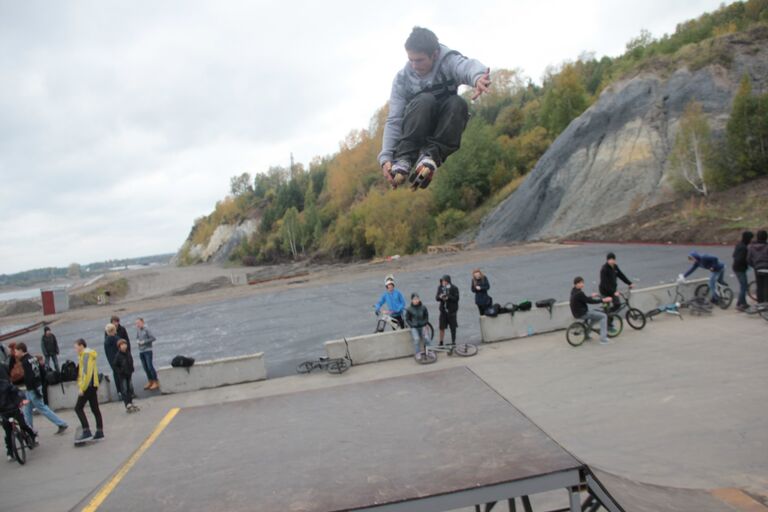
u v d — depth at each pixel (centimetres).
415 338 1331
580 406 952
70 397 1291
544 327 1464
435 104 316
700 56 4441
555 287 2192
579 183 4572
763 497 614
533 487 266
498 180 6494
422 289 2631
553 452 287
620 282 2069
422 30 309
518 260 3256
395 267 3856
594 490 271
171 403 1252
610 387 1026
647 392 980
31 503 806
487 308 1441
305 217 11200
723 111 3909
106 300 4903
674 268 2225
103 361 1883
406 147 318
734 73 4153
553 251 3506
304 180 14175
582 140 4853
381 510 252
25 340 2670
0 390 951
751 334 1238
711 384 982
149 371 1352
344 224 8212
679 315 1438
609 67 8388
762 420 818
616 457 753
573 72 6706
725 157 3381
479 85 285
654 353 1191
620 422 868
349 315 2191
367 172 10531
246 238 14150
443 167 6731
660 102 4409
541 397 1014
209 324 2423
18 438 966
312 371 1380
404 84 330
